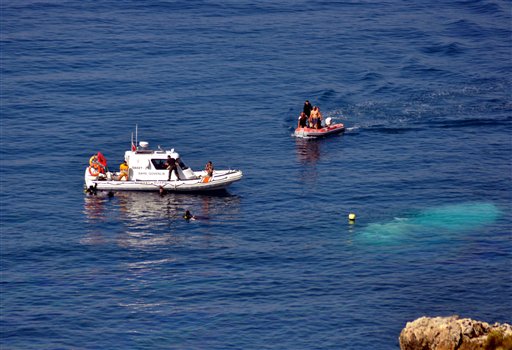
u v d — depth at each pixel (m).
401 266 160.00
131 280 158.25
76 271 162.25
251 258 165.50
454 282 153.50
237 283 155.75
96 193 198.00
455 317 92.88
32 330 141.75
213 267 162.50
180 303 149.38
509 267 158.25
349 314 144.00
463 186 197.38
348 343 135.62
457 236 171.38
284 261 163.88
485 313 143.62
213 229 179.12
